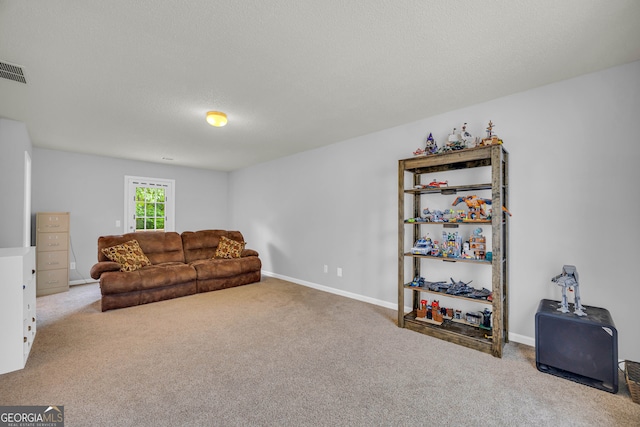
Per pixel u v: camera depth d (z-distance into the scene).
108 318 3.04
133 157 5.14
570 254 2.24
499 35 1.71
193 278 3.97
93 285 4.67
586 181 2.19
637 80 2.00
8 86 2.34
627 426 1.47
